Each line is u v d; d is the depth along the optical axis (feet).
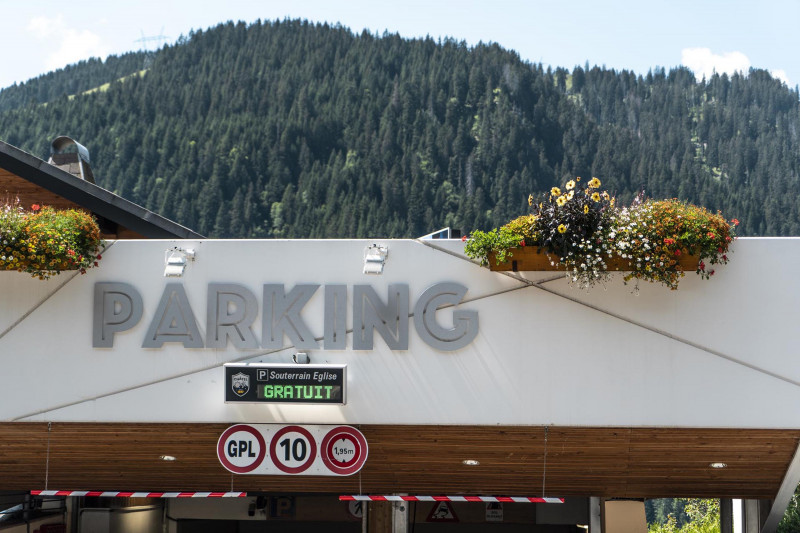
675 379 36.47
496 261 36.17
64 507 53.83
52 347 37.65
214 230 382.63
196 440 39.14
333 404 36.47
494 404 36.83
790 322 36.14
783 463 39.29
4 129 449.89
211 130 421.18
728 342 36.29
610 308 36.60
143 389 37.50
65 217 37.11
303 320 37.22
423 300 36.94
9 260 35.96
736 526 48.98
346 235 369.09
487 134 432.66
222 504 60.39
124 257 37.63
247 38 514.68
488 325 36.88
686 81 604.08
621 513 52.26
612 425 36.60
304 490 43.01
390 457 40.24
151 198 392.27
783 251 36.24
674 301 36.50
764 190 451.53
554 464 40.37
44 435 39.09
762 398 36.22
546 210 35.29
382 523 49.60
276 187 397.80
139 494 40.45
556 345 36.76
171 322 37.35
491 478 41.63
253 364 36.50
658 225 35.12
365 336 37.06
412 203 385.29
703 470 40.27
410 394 37.04
